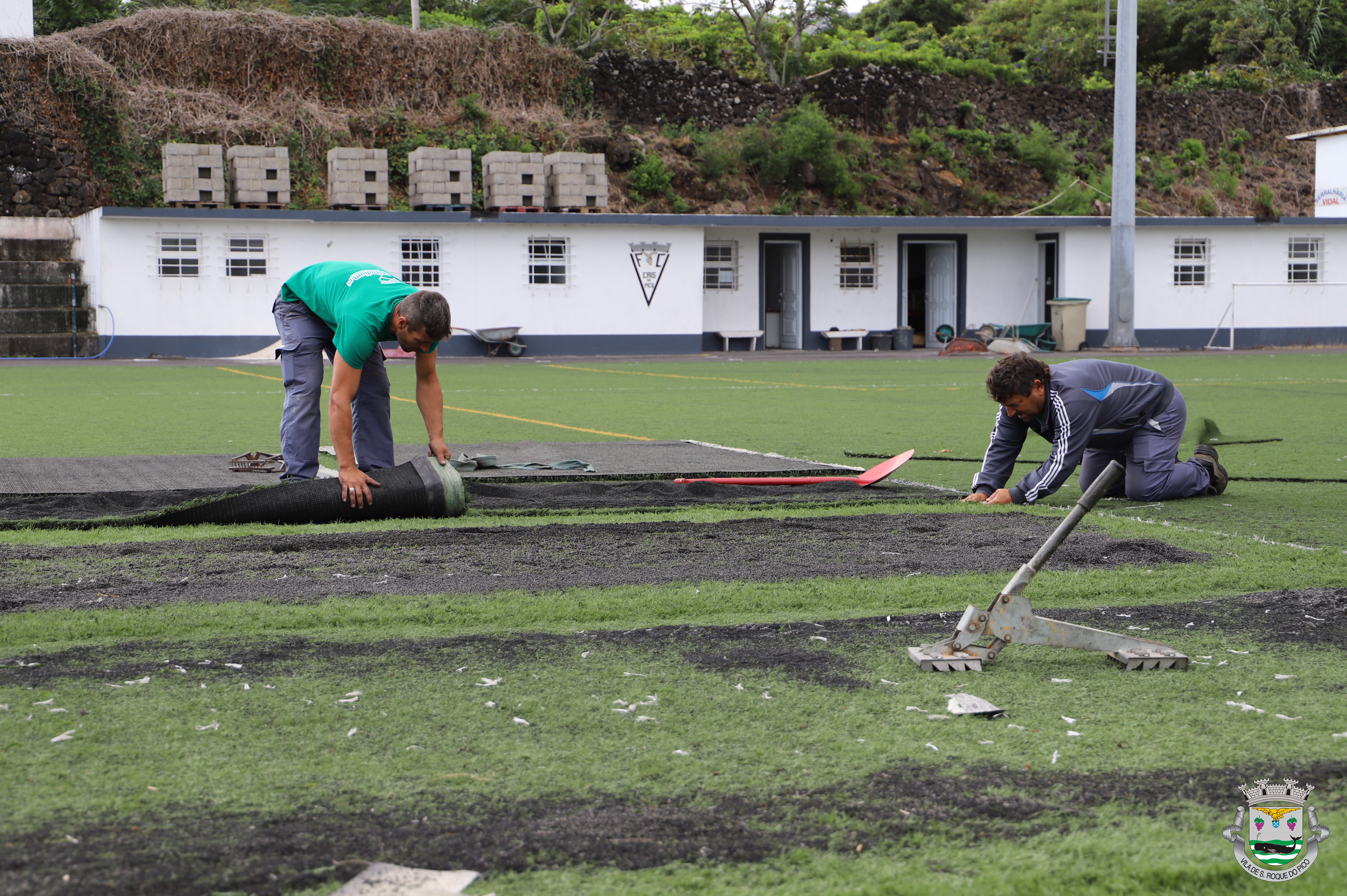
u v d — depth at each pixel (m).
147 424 10.69
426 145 30.53
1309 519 6.04
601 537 5.34
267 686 3.17
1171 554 4.98
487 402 13.46
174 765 2.60
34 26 32.97
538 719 2.92
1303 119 41.19
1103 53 47.78
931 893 2.04
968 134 35.34
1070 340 27.31
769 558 4.92
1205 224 27.97
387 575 4.58
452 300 24.12
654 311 25.47
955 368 20.69
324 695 3.10
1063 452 6.08
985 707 2.96
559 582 4.47
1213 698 3.09
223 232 22.67
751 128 33.44
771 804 2.41
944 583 4.45
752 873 2.11
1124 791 2.47
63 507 6.03
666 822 2.32
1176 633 3.75
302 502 5.66
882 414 12.09
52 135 27.16
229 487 6.59
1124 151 26.25
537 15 38.38
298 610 4.00
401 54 31.94
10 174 26.75
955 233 28.44
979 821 2.33
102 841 2.22
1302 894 2.05
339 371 5.69
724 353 26.66
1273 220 28.34
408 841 2.22
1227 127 40.09
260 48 30.56
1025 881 2.08
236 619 3.90
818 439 9.85
